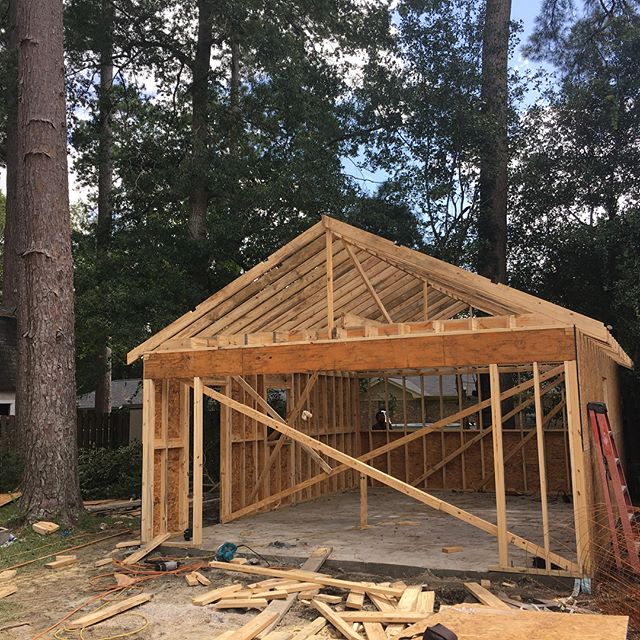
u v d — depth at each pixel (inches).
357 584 232.1
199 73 679.7
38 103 387.5
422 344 264.5
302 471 464.8
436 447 527.2
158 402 331.6
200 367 306.5
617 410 466.3
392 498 473.7
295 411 417.4
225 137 655.8
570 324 241.3
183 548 299.4
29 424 371.6
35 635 195.5
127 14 682.2
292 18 649.0
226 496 371.6
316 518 384.5
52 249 382.3
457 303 448.1
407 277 349.1
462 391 526.9
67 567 282.7
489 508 417.7
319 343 283.6
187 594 236.1
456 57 604.7
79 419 608.4
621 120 601.9
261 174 634.2
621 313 563.2
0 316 707.4
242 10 620.4
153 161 675.4
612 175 620.7
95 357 759.7
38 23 392.2
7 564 290.4
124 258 609.6
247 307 326.0
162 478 328.5
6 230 691.4
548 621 140.0
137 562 283.9
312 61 658.8
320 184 571.5
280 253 309.3
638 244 557.3
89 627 201.9
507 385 567.8
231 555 274.8
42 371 371.9
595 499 268.8
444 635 123.6
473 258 615.2
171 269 601.6
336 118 632.4
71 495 373.1
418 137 610.5
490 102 613.9
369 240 287.3
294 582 240.2
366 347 274.5
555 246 624.4
